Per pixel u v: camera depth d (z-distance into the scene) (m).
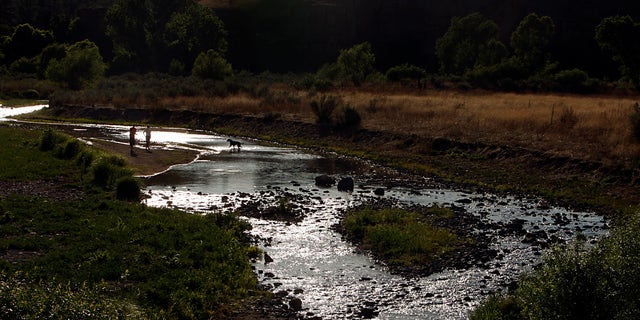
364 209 22.44
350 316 12.38
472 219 20.95
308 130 46.28
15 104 78.38
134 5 117.62
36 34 133.25
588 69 110.31
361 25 136.88
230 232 17.78
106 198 21.88
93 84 80.94
